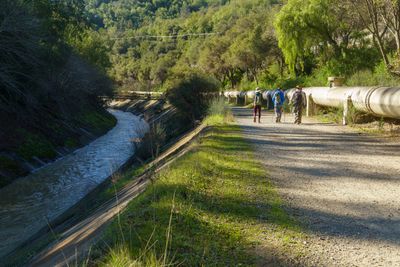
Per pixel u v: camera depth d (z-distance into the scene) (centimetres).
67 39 3139
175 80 2852
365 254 415
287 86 3581
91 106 4112
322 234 472
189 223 494
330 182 708
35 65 2094
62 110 2677
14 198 1427
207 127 1612
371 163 852
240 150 1034
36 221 1173
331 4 2716
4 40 1836
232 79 7694
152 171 781
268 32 5294
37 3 2534
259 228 492
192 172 758
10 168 1727
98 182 1638
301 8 2944
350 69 2708
